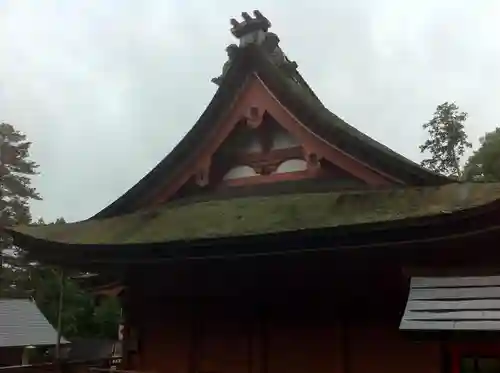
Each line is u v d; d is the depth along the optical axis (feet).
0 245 178.19
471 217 24.67
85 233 38.88
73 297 175.52
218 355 37.88
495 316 23.11
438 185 31.45
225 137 40.09
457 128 153.69
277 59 42.50
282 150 38.93
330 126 35.55
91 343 148.05
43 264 38.47
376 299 32.86
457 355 27.78
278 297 36.09
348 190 34.86
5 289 176.86
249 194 39.58
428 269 28.09
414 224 25.99
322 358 34.09
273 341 36.06
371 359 32.50
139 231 37.01
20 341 128.47
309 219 30.55
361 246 27.84
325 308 34.53
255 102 38.96
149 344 41.06
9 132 195.21
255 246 30.07
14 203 190.39
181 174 41.63
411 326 24.30
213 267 36.11
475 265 27.22
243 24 43.16
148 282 40.91
